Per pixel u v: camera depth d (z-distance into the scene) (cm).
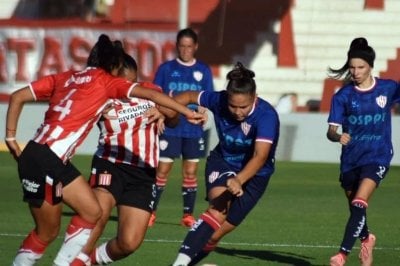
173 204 4028
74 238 2098
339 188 4619
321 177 5009
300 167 5388
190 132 3472
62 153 2072
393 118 5578
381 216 3741
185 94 2352
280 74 7331
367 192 2486
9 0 7444
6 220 3416
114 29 6669
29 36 6662
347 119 2555
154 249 2844
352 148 2555
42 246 2130
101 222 2269
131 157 2303
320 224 3466
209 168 2352
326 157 5616
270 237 3144
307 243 3030
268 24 7400
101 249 2300
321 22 7550
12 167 5138
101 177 2302
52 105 2122
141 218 2280
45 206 2078
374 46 7550
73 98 2097
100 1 7294
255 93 2223
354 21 7581
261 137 2231
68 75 2169
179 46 3631
